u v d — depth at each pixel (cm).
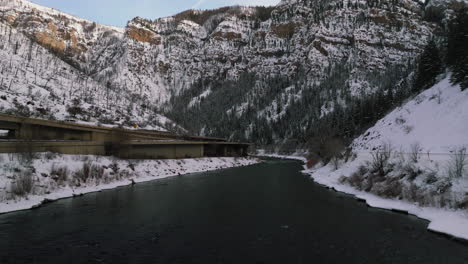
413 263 1458
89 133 6219
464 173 2483
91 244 1761
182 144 7762
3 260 1501
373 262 1477
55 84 11594
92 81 16400
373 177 3456
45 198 2998
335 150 5444
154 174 5447
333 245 1731
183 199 3206
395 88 12500
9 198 2741
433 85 6431
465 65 4947
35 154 3756
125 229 2075
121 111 12250
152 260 1516
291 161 10650
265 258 1537
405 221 2241
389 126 6034
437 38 18000
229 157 9406
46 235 1928
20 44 15112
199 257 1556
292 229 2069
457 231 1850
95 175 4094
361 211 2605
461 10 6316
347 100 18300
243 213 2553
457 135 3778
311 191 3756
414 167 2981
